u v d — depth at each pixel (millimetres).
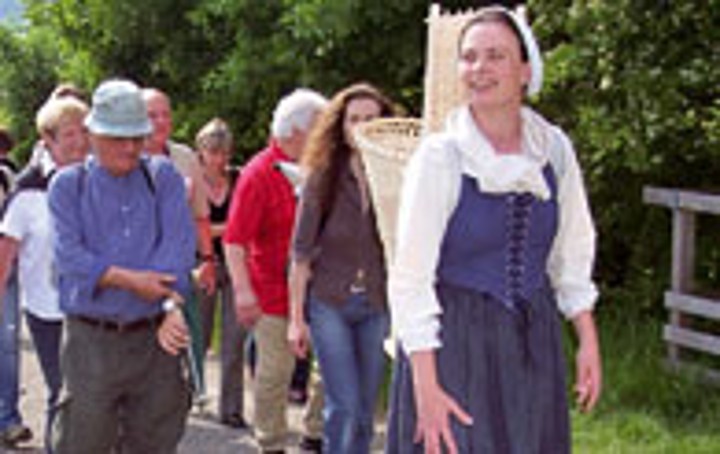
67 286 6156
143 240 6156
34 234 7586
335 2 11891
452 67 5238
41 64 23781
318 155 6727
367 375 6867
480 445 4453
